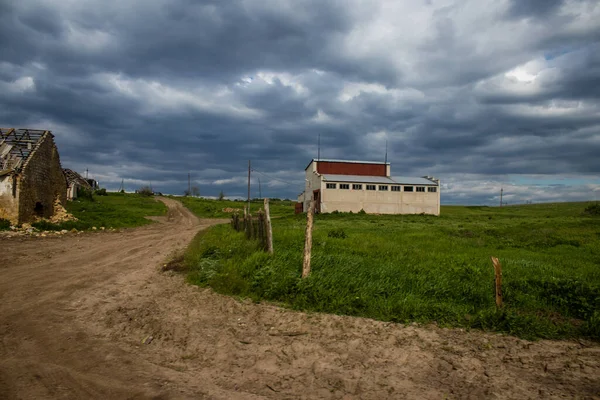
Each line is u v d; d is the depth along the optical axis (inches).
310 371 206.2
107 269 482.3
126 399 169.9
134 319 284.8
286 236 706.8
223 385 188.2
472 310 315.3
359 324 275.7
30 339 240.2
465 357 225.8
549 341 255.9
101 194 3250.5
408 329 269.1
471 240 846.5
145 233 1083.3
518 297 343.3
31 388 176.7
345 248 584.7
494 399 178.1
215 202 3425.2
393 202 2213.3
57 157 1278.3
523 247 781.3
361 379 197.2
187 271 459.8
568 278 398.0
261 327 271.1
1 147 1101.1
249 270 391.2
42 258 558.3
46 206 1194.6
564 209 3065.9
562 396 181.5
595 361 223.3
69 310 303.7
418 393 183.2
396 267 438.3
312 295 322.3
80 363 207.9
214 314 297.7
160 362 214.1
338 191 2150.6
